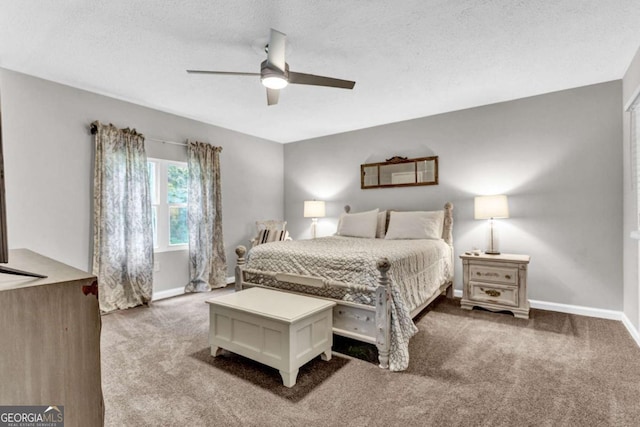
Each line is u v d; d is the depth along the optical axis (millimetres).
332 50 2566
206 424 1652
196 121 4473
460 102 3805
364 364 2293
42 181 3094
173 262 4191
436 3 1992
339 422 1664
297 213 5742
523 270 3240
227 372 2184
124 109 3693
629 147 2922
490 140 3857
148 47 2518
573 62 2807
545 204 3529
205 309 3580
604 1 1980
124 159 3600
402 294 2477
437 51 2598
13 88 2928
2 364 648
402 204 4555
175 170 4270
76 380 732
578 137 3354
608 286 3215
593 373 2137
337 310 2492
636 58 2645
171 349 2553
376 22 2189
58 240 3188
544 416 1699
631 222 2859
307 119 4465
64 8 2025
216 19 2150
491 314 3377
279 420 1681
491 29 2287
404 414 1725
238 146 5074
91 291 756
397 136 4586
